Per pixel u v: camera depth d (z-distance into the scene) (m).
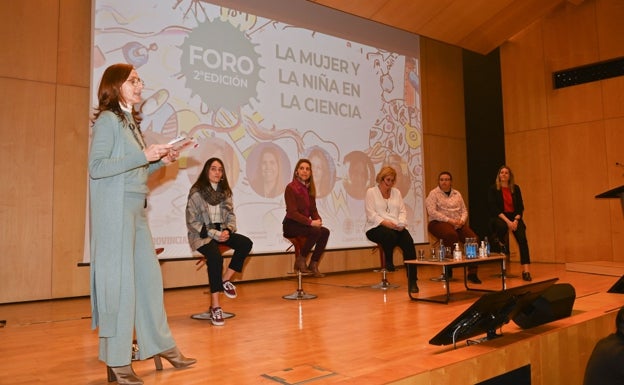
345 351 2.39
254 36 5.74
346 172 6.47
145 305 2.04
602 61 7.03
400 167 7.14
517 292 2.23
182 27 5.20
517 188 5.57
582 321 2.50
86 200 4.73
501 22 7.27
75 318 3.53
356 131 6.64
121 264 1.89
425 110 7.72
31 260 4.46
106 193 1.89
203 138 5.25
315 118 6.21
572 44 7.30
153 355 2.04
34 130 4.53
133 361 2.27
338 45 6.56
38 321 3.41
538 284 2.34
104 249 1.86
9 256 4.36
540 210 7.55
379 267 6.83
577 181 7.21
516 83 7.89
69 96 4.73
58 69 4.69
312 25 6.30
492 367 1.95
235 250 3.56
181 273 5.12
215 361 2.25
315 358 2.27
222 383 1.92
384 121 6.99
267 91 5.79
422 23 6.87
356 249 6.46
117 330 1.87
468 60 9.20
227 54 5.50
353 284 5.18
